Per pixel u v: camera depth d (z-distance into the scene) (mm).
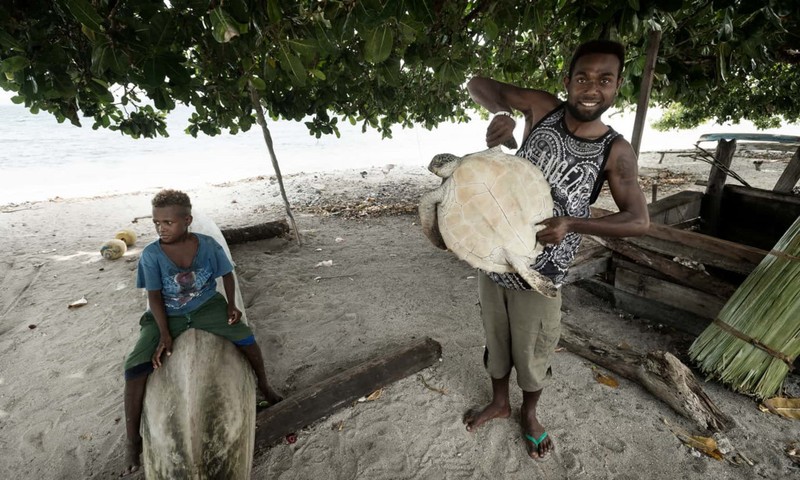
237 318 2379
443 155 1845
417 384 2973
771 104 9422
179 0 2184
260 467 2350
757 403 2662
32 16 2211
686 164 12531
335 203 8547
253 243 6043
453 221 1745
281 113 5137
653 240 3521
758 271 2758
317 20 2461
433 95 5992
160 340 2184
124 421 2756
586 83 1611
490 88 2178
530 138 1859
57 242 6531
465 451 2428
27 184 11828
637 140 3268
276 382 3111
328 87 5012
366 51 2256
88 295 4621
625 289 3738
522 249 1719
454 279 4738
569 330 3266
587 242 4512
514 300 2070
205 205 8758
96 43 2076
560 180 1757
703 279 3258
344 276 4906
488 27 2885
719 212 4645
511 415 2654
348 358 3373
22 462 2486
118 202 9086
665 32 3463
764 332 2598
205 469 1792
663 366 2676
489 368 2391
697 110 13625
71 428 2717
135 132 5172
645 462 2314
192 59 4246
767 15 2504
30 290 4781
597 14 3016
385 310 4094
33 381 3203
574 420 2613
